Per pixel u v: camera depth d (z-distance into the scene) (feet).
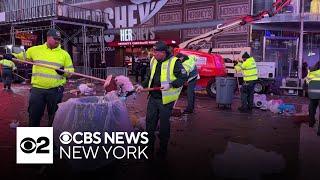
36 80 17.47
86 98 15.84
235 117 32.09
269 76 54.34
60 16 74.54
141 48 80.23
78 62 92.43
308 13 60.95
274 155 19.13
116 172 16.02
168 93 18.20
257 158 18.57
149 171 16.26
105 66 79.87
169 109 18.51
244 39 67.77
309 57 69.72
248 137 23.59
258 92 54.70
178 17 78.33
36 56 17.53
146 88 18.71
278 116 32.78
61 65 17.84
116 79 19.15
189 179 15.31
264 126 27.68
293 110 34.86
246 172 16.25
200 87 50.21
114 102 15.46
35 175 15.49
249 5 67.41
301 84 52.08
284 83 53.47
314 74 26.07
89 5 92.53
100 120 14.87
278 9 53.67
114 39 88.69
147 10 82.99
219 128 26.68
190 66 32.65
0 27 87.15
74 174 15.46
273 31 67.00
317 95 25.77
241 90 36.37
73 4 94.48
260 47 66.74
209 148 20.56
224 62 53.83
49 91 17.66
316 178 15.56
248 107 36.55
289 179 15.43
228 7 70.49
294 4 63.77
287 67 67.15
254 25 66.28
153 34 82.33
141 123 22.84
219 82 38.19
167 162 17.65
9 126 26.00
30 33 82.12
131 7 85.35
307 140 22.85
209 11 73.46
